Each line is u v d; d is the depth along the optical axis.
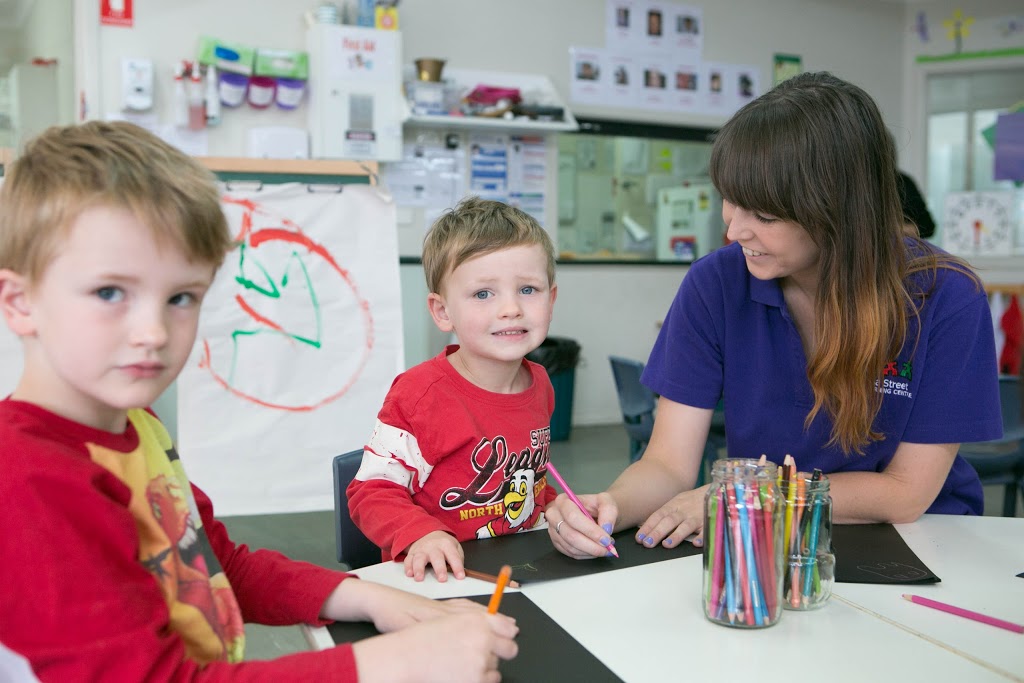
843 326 1.05
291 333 2.39
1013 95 5.80
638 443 3.19
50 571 0.52
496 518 1.21
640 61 5.25
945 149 6.00
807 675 0.68
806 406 1.21
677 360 1.28
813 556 0.81
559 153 5.05
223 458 2.32
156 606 0.57
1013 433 2.36
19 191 0.57
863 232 1.03
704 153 5.51
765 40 5.62
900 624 0.78
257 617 0.82
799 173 0.99
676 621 0.79
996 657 0.71
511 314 1.19
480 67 4.82
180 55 4.05
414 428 1.16
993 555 0.98
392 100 4.25
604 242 5.27
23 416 0.57
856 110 1.02
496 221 1.22
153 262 0.57
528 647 0.73
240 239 2.35
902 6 5.99
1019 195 5.75
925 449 1.13
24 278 0.57
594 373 5.29
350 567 1.20
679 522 1.05
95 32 3.89
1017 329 4.84
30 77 3.99
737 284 1.25
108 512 0.55
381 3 4.25
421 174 4.66
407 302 3.88
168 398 3.29
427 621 0.66
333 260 2.43
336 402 2.41
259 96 4.13
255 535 3.02
